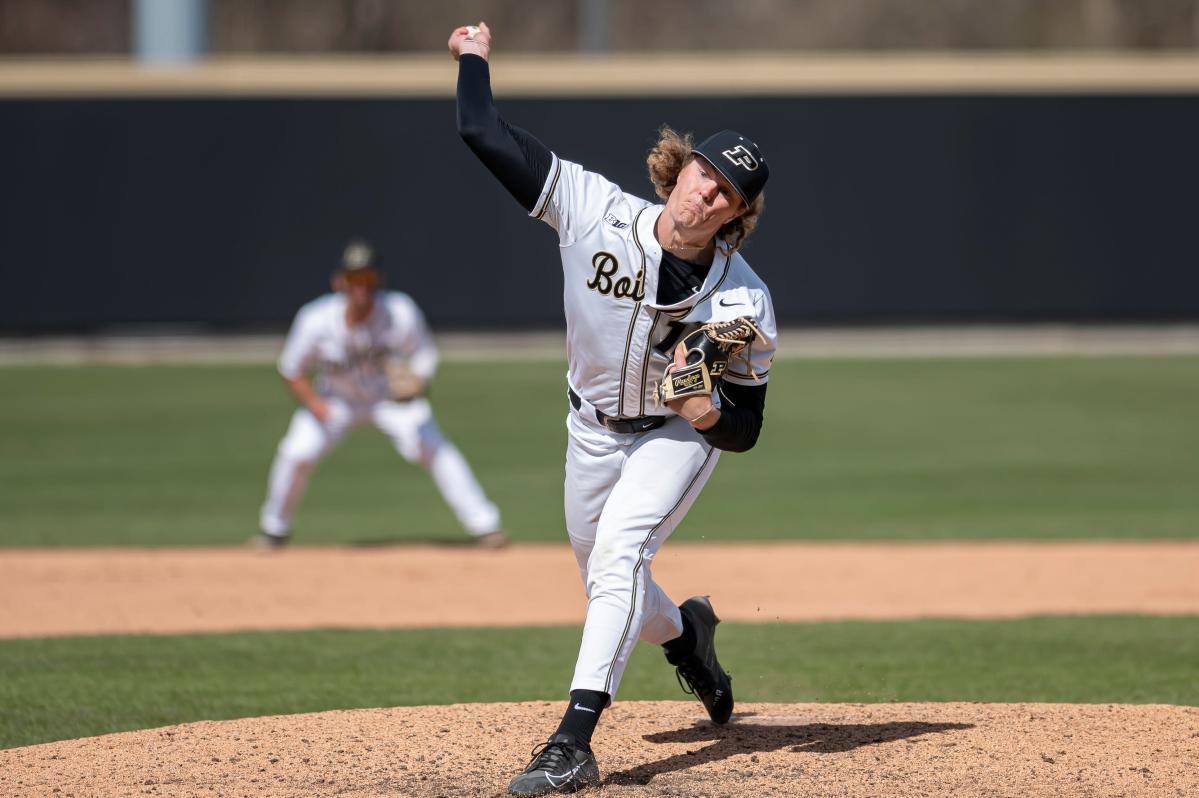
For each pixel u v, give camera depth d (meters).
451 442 52.72
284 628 25.83
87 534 36.72
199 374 69.25
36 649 23.78
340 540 36.22
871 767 15.09
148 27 79.50
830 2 146.75
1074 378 67.25
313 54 139.88
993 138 77.12
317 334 33.03
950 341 78.75
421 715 17.47
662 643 16.20
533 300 76.75
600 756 15.62
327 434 33.66
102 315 75.25
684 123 76.06
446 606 28.16
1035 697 19.97
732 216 13.91
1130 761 15.19
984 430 54.25
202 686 20.91
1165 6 139.50
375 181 75.88
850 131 76.62
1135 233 77.81
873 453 49.75
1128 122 77.38
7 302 74.56
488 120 14.38
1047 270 77.94
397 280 76.31
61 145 74.19
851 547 34.25
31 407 60.09
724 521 38.22
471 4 141.12
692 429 14.89
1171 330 80.81
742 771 14.96
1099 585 29.75
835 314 77.44
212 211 75.31
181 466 48.09
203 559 32.78
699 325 14.27
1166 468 46.41
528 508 40.81
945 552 33.47
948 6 144.88
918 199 77.19
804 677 21.58
